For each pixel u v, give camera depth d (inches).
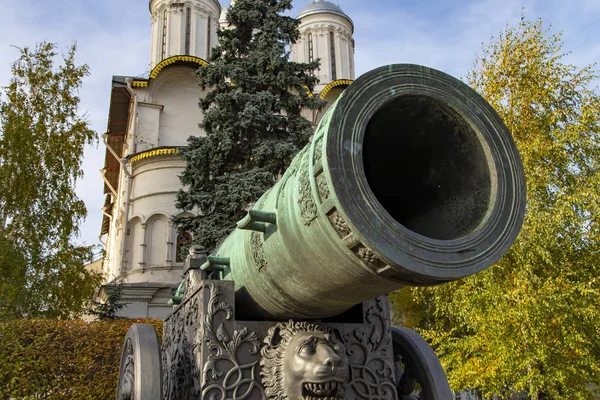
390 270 74.2
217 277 136.0
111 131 916.6
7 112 532.4
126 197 737.0
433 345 447.8
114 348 351.9
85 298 530.3
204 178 492.4
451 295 399.5
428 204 89.6
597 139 362.3
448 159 87.8
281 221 96.7
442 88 81.0
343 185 72.5
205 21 1029.8
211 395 110.3
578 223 339.0
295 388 105.9
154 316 641.6
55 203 522.3
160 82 826.8
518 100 386.6
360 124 76.0
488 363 355.9
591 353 346.6
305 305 106.7
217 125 508.4
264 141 483.8
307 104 524.7
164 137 808.9
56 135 544.4
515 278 339.6
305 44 1143.6
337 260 81.4
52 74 569.3
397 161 92.8
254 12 542.0
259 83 518.3
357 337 124.4
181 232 491.2
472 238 75.6
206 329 115.0
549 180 353.1
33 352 331.6
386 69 78.5
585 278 339.9
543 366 354.6
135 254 700.0
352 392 119.6
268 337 115.6
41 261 495.2
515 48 394.9
